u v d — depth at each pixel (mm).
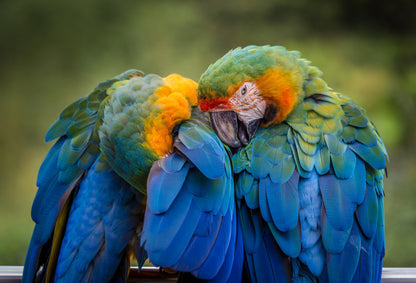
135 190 4113
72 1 16656
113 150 3818
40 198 4422
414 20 15758
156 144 3701
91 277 3965
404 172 12180
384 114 13539
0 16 16672
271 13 16078
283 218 3961
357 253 3980
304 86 4605
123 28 16203
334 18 16000
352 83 14391
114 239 4016
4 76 16094
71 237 4113
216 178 3605
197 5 16219
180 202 3518
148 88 3805
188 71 15289
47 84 15938
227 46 15734
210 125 4363
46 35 16469
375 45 15500
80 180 4387
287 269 3988
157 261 3283
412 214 10719
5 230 12414
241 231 4133
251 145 4402
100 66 15844
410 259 9992
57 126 4672
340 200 4035
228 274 3639
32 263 4324
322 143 4293
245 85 4496
